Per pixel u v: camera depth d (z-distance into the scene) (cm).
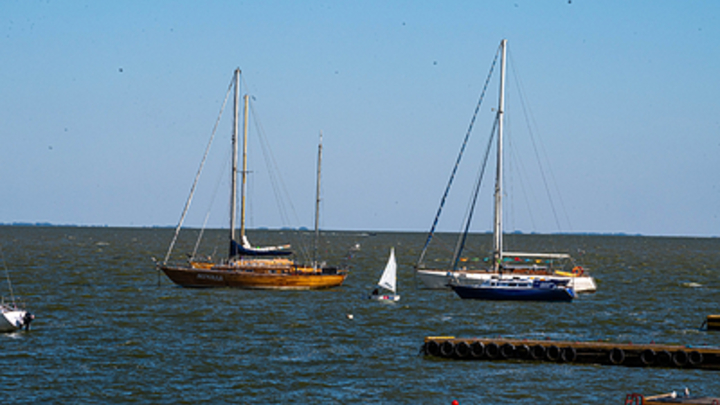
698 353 6038
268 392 5234
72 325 7600
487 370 5950
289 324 7900
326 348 6662
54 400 4972
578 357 6241
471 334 7575
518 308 9531
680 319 8862
